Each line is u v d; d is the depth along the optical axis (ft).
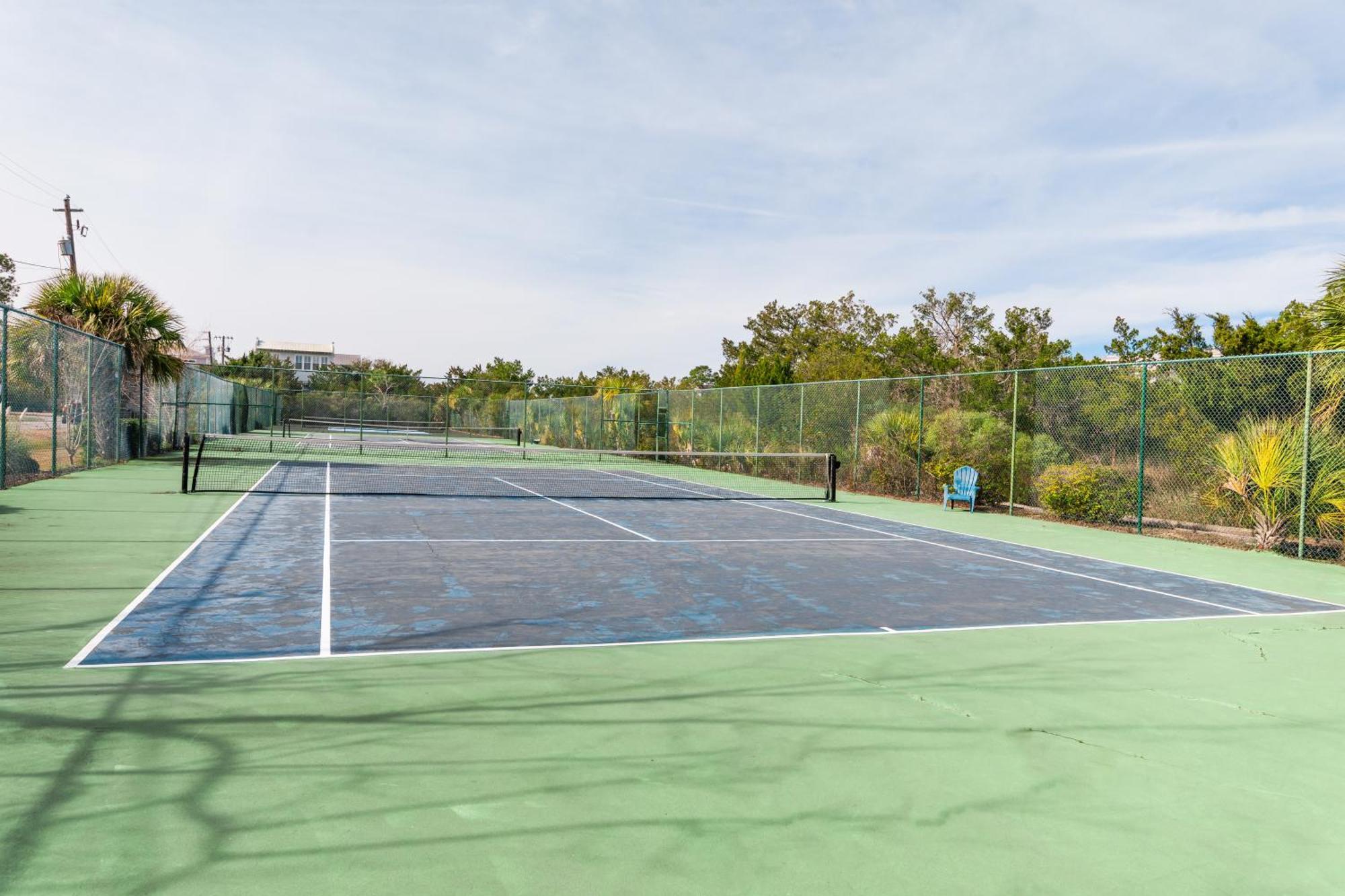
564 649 18.01
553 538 35.04
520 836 9.82
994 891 8.96
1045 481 49.24
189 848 9.25
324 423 138.21
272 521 36.91
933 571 29.89
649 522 42.04
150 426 75.25
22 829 9.52
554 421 127.44
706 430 87.51
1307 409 35.58
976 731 13.85
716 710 14.40
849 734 13.51
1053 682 16.78
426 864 9.09
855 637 19.94
